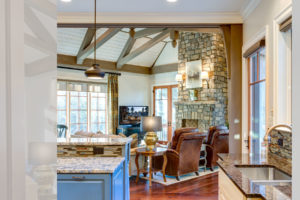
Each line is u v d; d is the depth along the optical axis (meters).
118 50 8.61
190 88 7.64
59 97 7.81
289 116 2.35
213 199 3.70
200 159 5.25
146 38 8.65
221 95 7.21
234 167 1.98
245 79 3.45
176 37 6.43
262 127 2.94
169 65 9.33
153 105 10.09
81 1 3.17
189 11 3.48
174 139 4.66
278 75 2.38
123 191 2.69
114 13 3.57
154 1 3.16
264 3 2.71
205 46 7.29
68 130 8.00
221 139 5.40
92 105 8.66
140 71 9.80
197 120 7.56
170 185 4.37
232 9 3.40
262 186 1.48
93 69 3.13
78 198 2.16
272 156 2.46
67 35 7.21
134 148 4.94
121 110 9.11
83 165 2.30
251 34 3.18
